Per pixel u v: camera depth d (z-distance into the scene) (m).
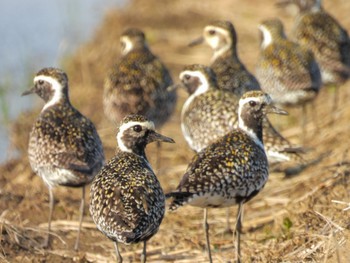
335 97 20.33
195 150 16.59
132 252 14.56
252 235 15.02
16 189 17.31
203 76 16.75
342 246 12.39
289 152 15.03
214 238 15.04
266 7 29.30
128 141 12.94
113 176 12.15
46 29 27.31
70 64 25.36
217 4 30.02
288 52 18.92
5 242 14.45
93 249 14.76
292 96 18.75
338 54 20.00
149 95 17.47
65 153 13.89
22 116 21.44
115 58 25.11
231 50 18.83
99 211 11.84
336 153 17.67
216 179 12.66
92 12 29.67
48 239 14.81
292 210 15.18
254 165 13.10
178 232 15.36
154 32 27.31
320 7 21.34
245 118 13.66
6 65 24.52
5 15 28.69
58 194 16.97
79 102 22.66
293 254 13.04
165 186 17.66
